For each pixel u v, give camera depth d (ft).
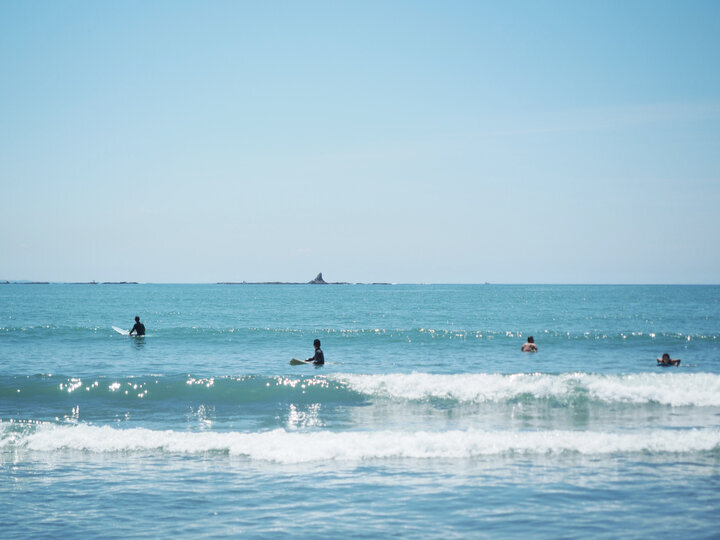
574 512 31.50
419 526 29.63
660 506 32.37
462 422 54.03
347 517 30.96
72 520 30.78
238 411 59.26
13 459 42.86
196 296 523.70
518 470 39.24
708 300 419.95
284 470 39.86
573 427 51.67
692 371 84.17
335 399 63.87
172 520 30.71
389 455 43.04
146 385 68.13
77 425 52.19
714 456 42.19
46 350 106.11
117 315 231.50
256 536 28.50
